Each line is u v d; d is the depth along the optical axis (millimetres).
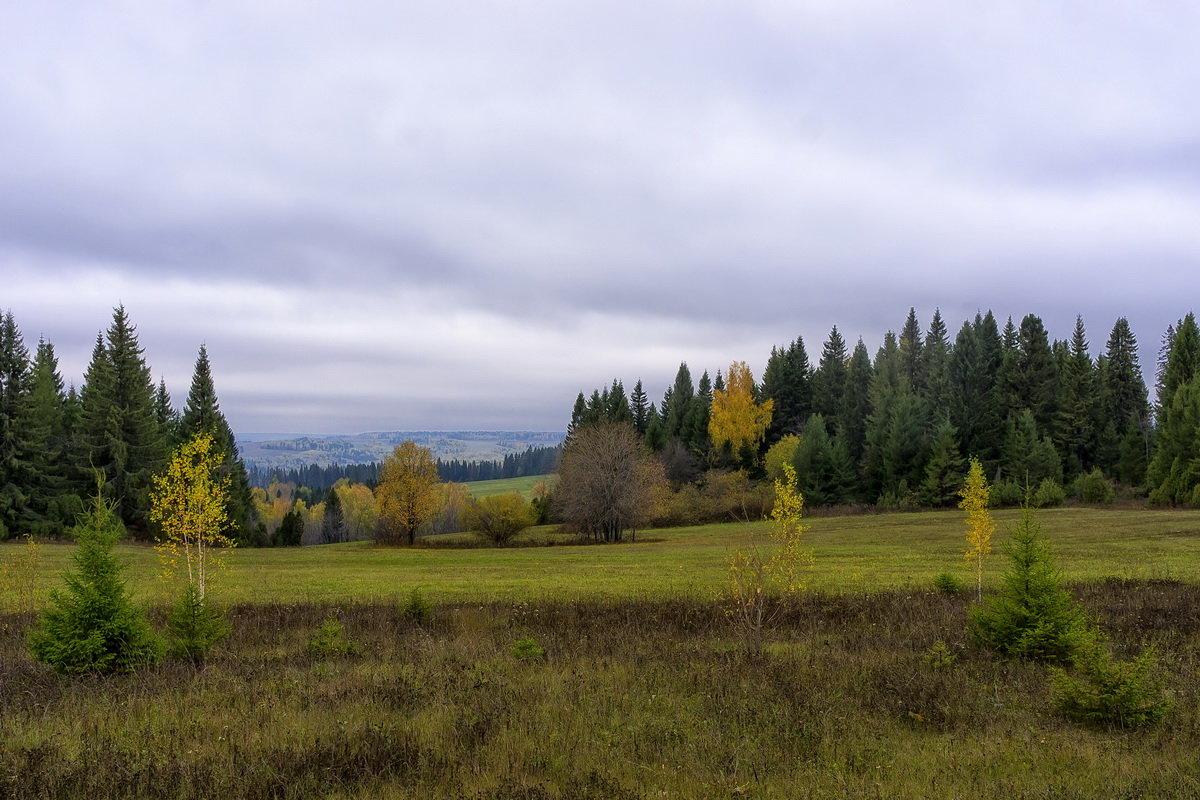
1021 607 12672
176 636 13461
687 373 113312
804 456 69188
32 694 10344
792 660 12609
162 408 71938
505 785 6523
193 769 6996
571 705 9594
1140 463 67375
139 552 42219
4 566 20531
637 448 63375
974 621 13609
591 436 60688
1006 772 7172
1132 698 8617
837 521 56906
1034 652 12273
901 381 85375
